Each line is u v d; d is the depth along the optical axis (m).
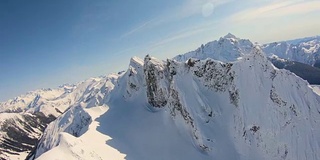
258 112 91.00
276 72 95.94
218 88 102.69
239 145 88.00
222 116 96.56
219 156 86.12
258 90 94.62
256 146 86.44
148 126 102.25
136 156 85.56
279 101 91.25
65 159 68.31
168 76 114.12
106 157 78.62
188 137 92.75
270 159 83.56
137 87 129.75
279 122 88.12
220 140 90.19
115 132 100.25
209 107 98.19
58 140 77.50
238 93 96.75
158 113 108.69
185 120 95.19
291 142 84.88
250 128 89.19
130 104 125.31
